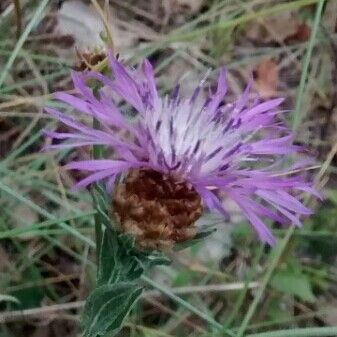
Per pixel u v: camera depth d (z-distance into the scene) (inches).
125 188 3.1
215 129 3.2
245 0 7.0
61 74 5.7
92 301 3.3
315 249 5.7
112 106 3.1
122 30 6.6
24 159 5.3
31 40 6.2
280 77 6.8
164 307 5.1
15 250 5.3
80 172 5.4
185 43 6.5
